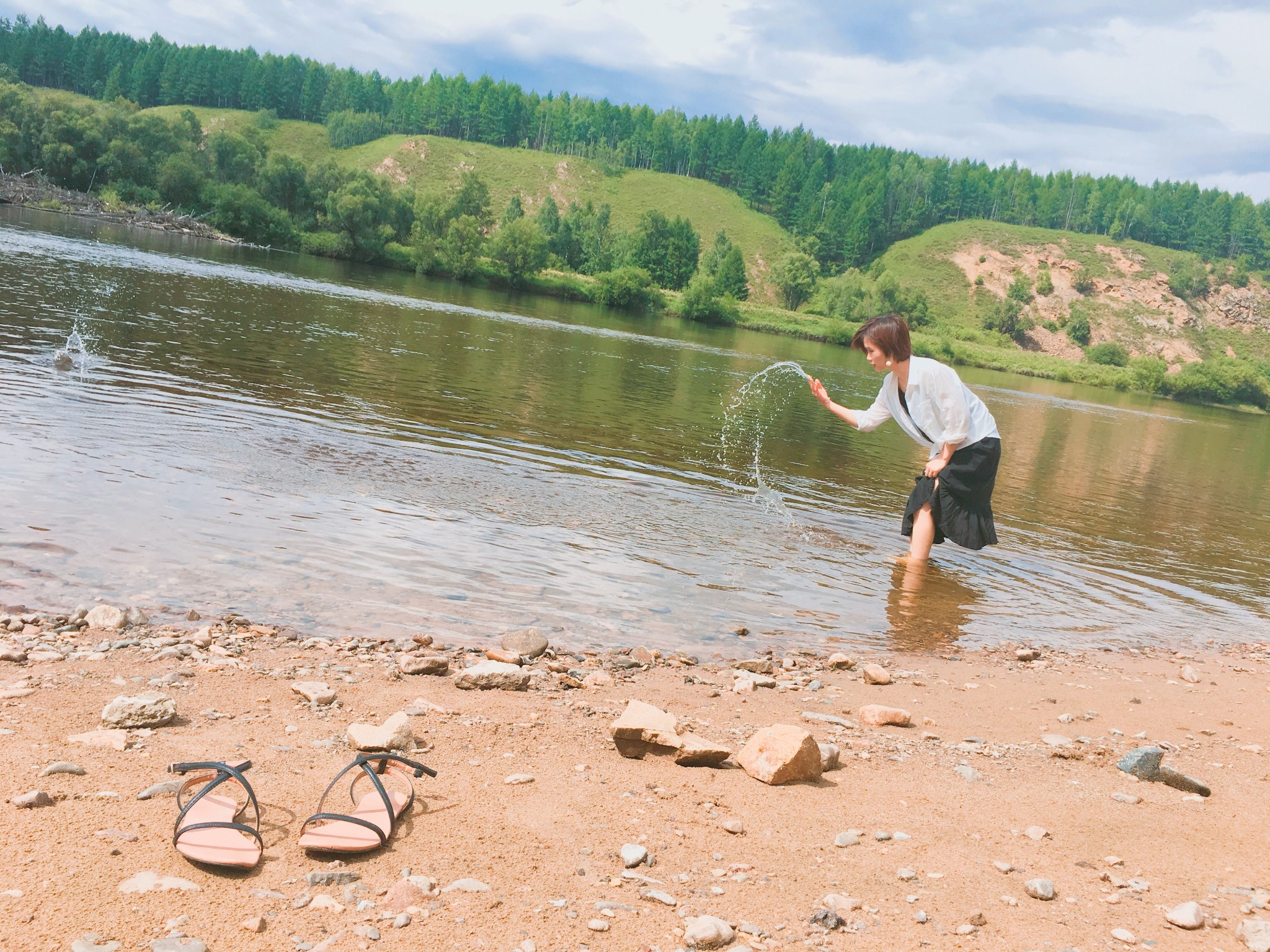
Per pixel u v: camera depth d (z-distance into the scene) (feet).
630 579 26.61
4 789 10.73
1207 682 23.84
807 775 14.37
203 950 8.15
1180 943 9.96
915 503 33.83
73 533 23.06
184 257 179.52
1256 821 14.11
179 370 51.44
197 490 28.30
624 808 12.51
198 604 20.06
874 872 11.26
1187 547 46.09
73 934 8.14
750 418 77.10
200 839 9.98
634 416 65.41
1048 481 65.62
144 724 13.41
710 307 358.02
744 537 33.83
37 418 34.47
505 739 14.74
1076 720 19.56
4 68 590.14
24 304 71.61
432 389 61.57
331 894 9.48
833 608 26.91
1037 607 30.07
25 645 16.67
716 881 10.65
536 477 38.60
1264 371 516.73
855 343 32.09
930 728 18.17
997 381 272.72
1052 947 9.67
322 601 21.33
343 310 121.80
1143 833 13.28
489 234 455.22
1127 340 638.12
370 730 13.64
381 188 390.21
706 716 17.37
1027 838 12.78
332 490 30.94
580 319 223.92
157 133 358.64
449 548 26.66
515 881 10.12
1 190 290.15
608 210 557.74
